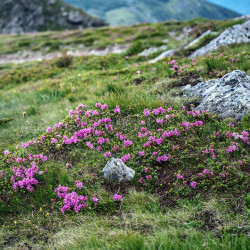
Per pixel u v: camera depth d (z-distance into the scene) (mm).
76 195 1872
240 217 1658
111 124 2449
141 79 3445
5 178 2072
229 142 2078
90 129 2330
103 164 2100
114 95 2779
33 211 1869
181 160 2035
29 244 1699
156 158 2070
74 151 2242
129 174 1981
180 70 3139
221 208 1717
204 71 2967
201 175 1889
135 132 2324
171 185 1903
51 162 2182
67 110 2910
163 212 1777
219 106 2363
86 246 1610
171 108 2424
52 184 2008
